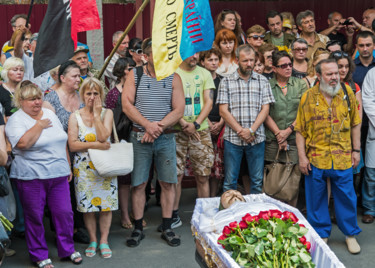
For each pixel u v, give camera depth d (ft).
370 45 21.31
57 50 17.08
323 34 28.43
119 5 29.96
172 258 17.26
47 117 16.44
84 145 16.89
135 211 18.47
